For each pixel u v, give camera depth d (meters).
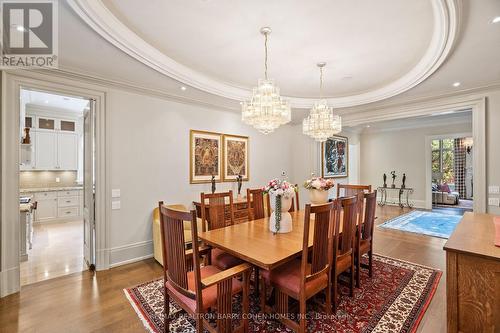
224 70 3.34
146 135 3.61
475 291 1.49
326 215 1.91
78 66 2.82
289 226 2.47
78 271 3.14
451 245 1.61
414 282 2.76
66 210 6.04
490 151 3.51
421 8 2.01
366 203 2.75
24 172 5.78
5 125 2.52
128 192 3.43
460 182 9.51
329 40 2.53
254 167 5.19
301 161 5.97
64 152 6.16
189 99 3.99
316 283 1.92
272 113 2.64
